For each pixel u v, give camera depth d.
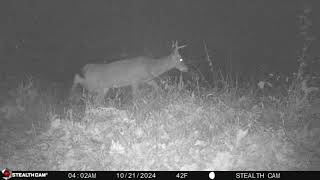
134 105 9.80
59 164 7.70
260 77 14.07
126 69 12.03
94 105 9.80
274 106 9.58
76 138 8.48
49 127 9.30
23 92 11.47
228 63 17.17
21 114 10.34
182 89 10.45
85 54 19.89
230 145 7.89
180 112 9.23
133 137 8.25
